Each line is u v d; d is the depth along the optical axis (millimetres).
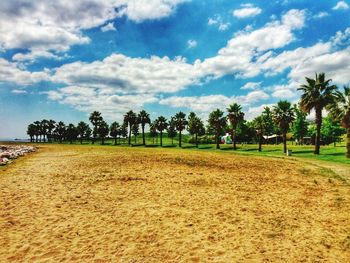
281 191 16188
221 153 51375
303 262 7066
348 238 8703
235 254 7496
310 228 9656
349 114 37188
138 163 29234
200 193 15156
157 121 101000
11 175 19969
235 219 10570
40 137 169375
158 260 7059
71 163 28781
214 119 76438
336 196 14828
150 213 11156
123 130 129750
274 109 54000
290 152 45656
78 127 140750
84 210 11383
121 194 14500
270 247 7992
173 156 39438
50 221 9891
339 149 50750
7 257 7043
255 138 95938
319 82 46750
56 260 6941
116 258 7125
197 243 8203
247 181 19609
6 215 10406
